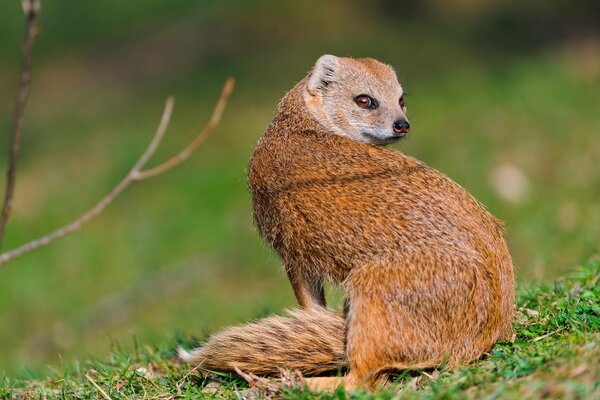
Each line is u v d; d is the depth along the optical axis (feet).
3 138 72.49
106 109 74.49
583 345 19.38
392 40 77.87
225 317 43.24
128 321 48.57
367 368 19.89
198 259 53.62
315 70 25.48
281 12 83.87
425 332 19.99
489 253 20.72
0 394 22.91
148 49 83.41
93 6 92.43
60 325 49.16
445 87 68.18
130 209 59.16
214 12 86.84
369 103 25.82
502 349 20.80
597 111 60.03
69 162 66.03
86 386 23.20
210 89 74.28
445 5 83.15
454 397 17.89
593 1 79.82
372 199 21.11
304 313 21.11
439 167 57.62
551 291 25.43
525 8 81.20
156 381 22.91
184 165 63.00
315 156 22.76
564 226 48.21
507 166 56.29
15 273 53.83
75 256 55.01
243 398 20.16
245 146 63.82
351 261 20.97
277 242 22.80
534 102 62.34
